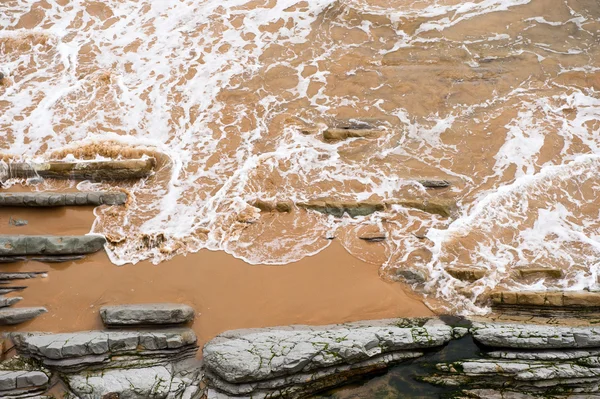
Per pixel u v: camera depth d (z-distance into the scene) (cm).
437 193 1247
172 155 1341
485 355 977
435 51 1530
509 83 1458
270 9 1683
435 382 969
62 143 1355
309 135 1376
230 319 1066
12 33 1628
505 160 1299
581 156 1295
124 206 1243
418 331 990
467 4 1647
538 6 1622
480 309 1062
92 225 1206
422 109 1413
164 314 1032
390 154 1330
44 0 1725
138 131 1392
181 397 937
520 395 938
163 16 1686
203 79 1511
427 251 1144
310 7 1672
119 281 1123
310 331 1010
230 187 1274
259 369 927
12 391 955
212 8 1697
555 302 1024
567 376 928
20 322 1070
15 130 1384
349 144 1352
